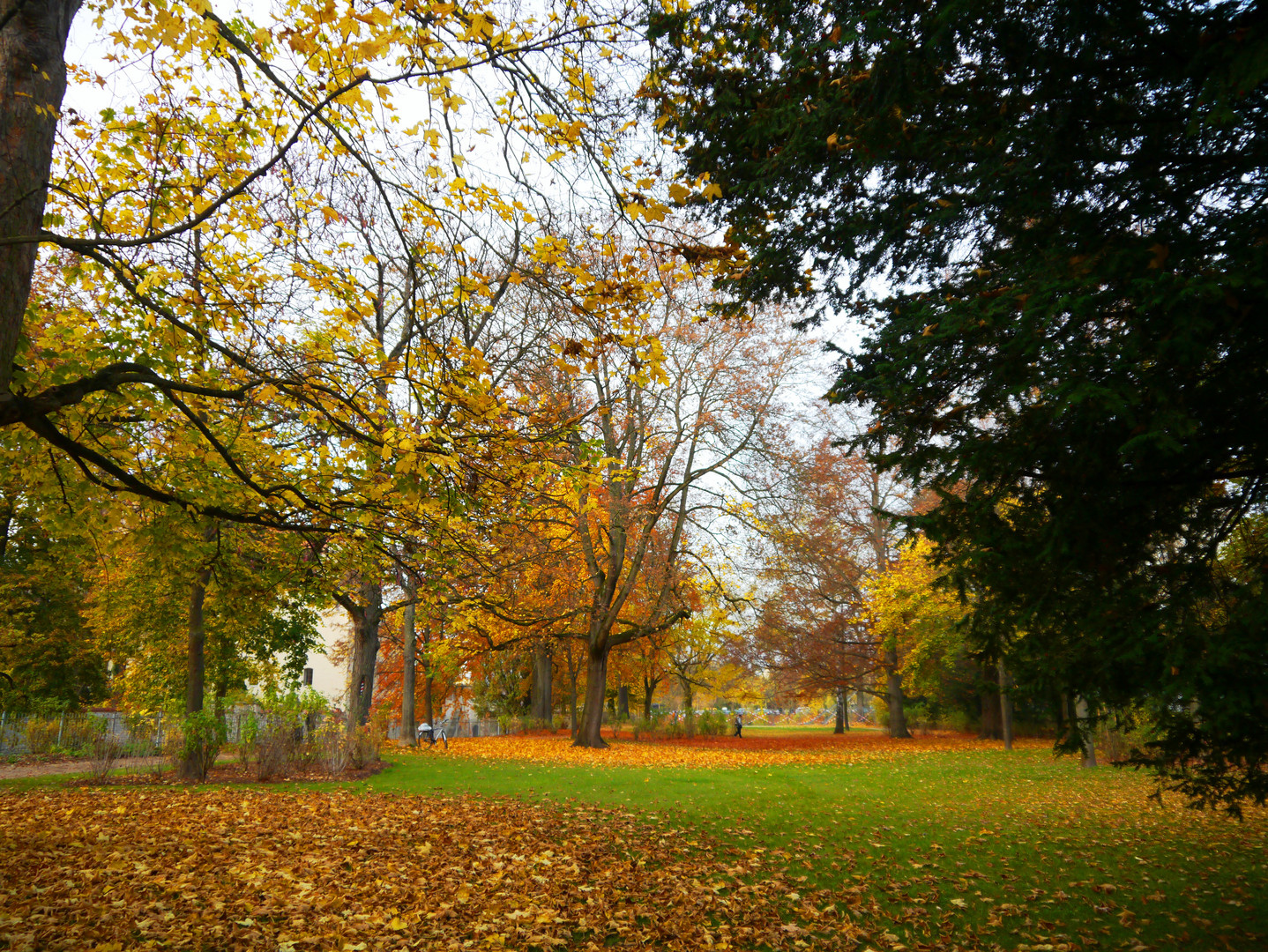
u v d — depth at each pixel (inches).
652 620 941.8
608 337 214.7
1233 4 142.5
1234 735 154.6
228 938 181.3
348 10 172.2
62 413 238.8
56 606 994.7
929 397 208.1
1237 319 138.2
